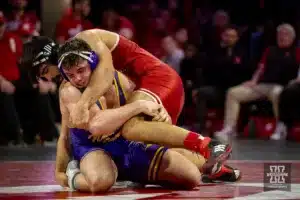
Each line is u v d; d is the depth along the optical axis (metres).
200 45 15.74
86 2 14.10
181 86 6.18
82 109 5.46
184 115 14.77
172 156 5.69
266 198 5.09
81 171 5.70
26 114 12.66
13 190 5.86
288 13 18.80
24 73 12.43
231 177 6.25
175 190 5.72
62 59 5.43
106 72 5.56
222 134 14.38
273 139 14.30
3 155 10.40
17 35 12.44
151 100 5.80
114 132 5.77
